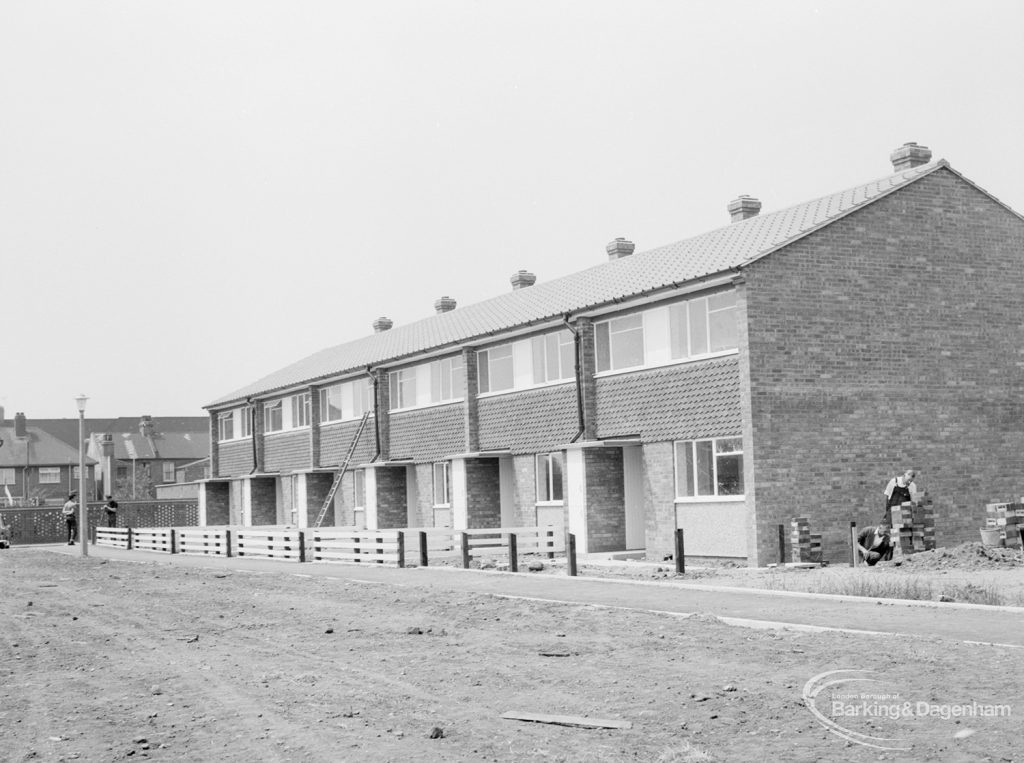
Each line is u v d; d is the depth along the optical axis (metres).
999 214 27.12
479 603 17.59
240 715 9.55
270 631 15.25
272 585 22.91
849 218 25.20
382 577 23.78
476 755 8.00
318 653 13.06
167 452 95.62
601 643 12.95
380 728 8.91
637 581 20.36
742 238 28.30
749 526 23.75
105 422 107.75
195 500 59.53
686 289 25.73
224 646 13.90
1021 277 27.25
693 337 26.20
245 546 35.72
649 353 27.61
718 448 25.39
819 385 24.52
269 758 8.06
